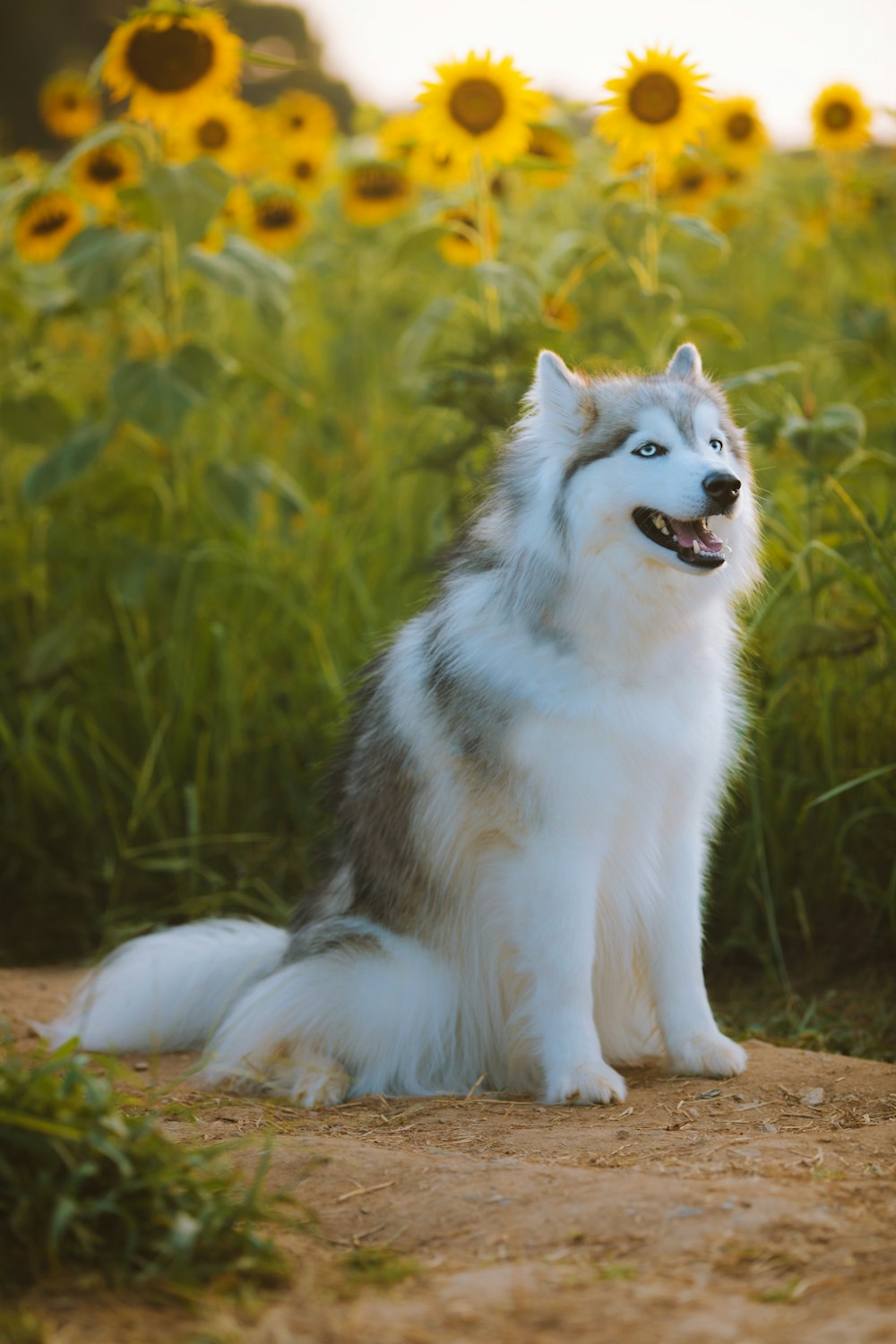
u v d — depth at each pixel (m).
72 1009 6.14
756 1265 3.17
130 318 9.83
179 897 7.88
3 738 8.52
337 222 12.62
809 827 7.26
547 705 4.97
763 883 6.92
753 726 6.87
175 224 7.59
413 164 8.69
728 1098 4.98
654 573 5.02
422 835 5.41
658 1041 5.79
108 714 8.48
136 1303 3.08
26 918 8.05
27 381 9.52
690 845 5.36
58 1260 3.20
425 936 5.46
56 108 10.48
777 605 7.38
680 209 10.36
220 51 7.82
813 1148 4.13
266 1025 5.42
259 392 10.60
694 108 7.65
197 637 8.45
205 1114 4.91
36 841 8.27
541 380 5.25
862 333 9.70
